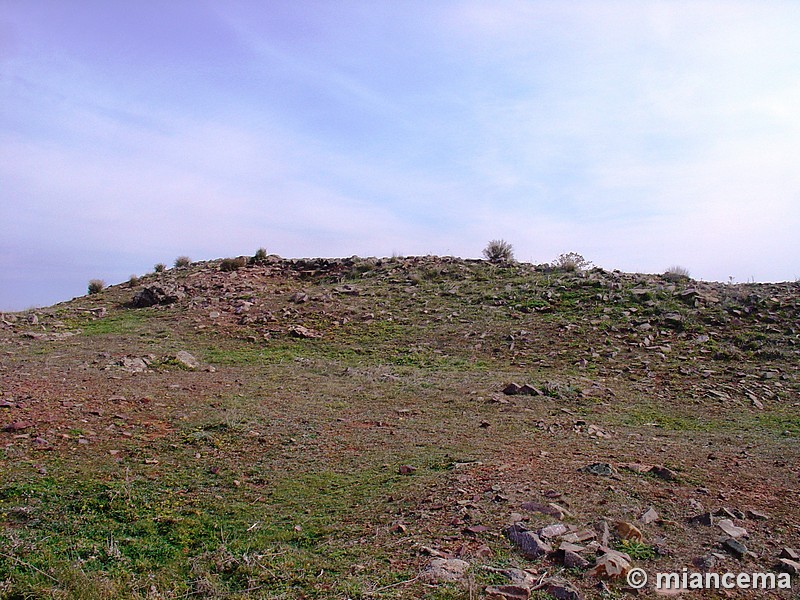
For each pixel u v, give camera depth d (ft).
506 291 71.51
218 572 17.34
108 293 84.38
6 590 15.81
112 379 41.45
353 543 18.81
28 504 21.53
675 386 44.50
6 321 65.62
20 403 33.12
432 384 43.96
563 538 18.20
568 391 41.83
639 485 23.12
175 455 27.40
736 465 26.91
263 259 95.09
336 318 66.03
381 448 28.94
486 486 22.81
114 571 17.21
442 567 16.56
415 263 87.97
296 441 29.76
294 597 15.56
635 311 61.26
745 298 62.69
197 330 62.95
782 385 44.47
